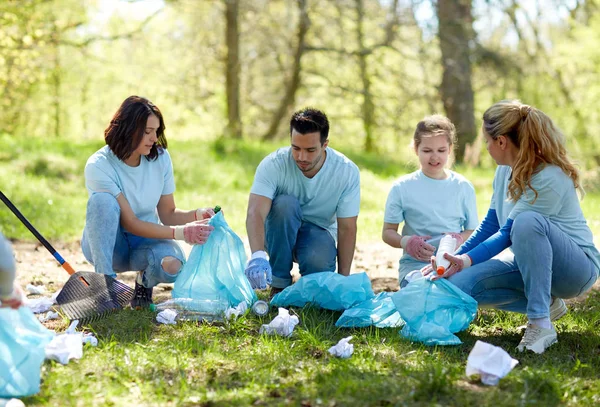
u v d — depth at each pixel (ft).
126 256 14.48
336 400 9.70
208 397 9.82
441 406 9.56
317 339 12.27
